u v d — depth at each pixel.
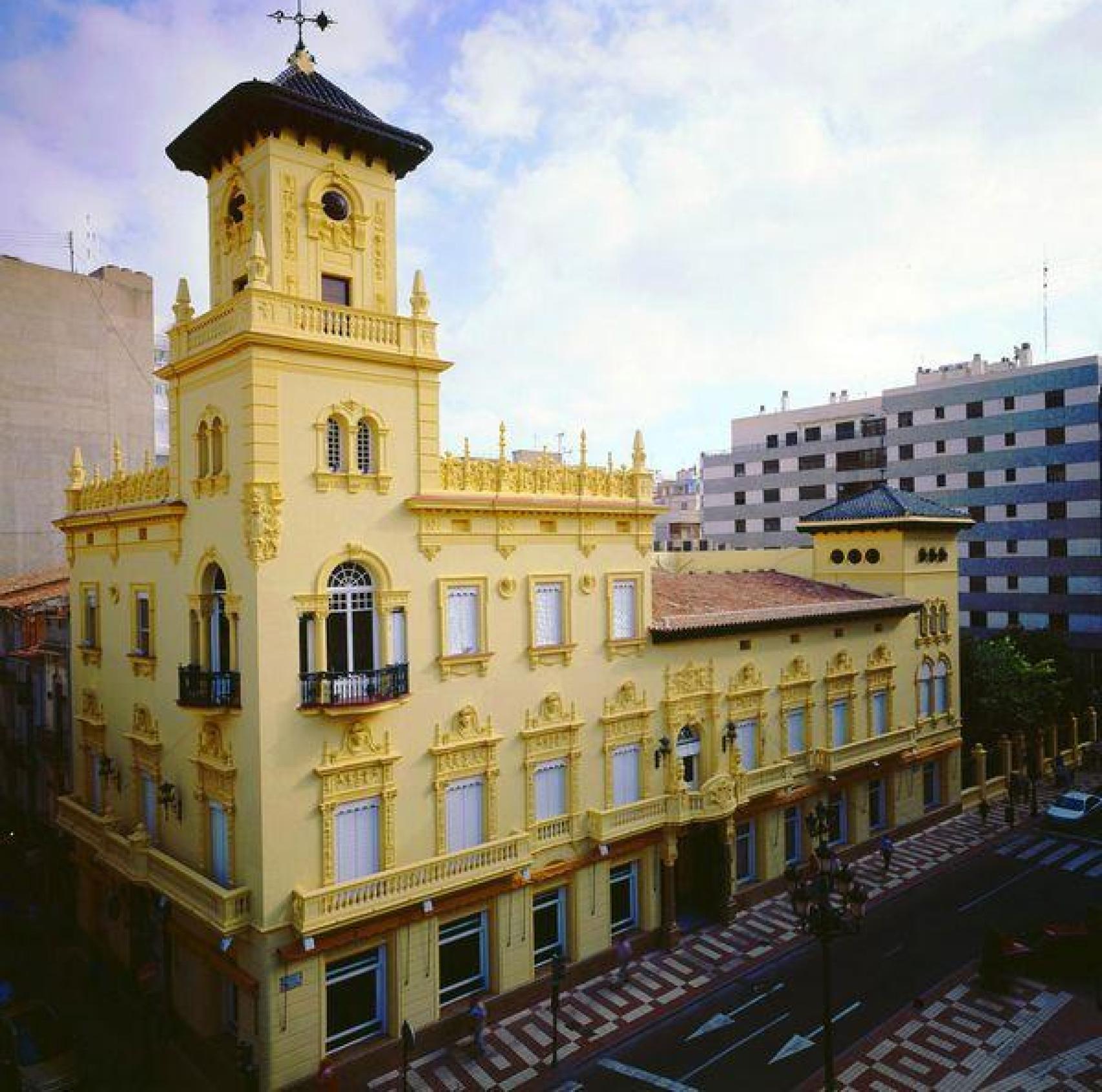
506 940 24.22
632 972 26.48
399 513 22.45
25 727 34.88
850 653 36.00
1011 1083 20.53
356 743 21.50
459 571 23.72
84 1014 24.97
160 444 71.12
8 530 44.09
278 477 20.28
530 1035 23.06
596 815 26.22
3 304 44.31
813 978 25.92
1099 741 53.03
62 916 30.77
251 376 19.91
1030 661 51.38
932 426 69.62
